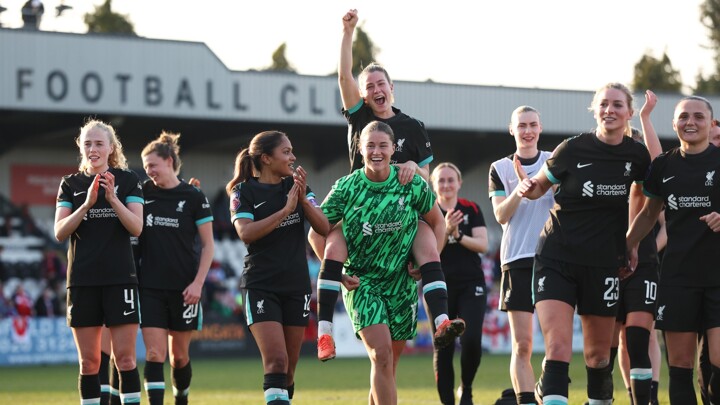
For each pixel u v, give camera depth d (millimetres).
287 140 12586
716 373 11242
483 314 16156
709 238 11281
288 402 11891
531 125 14188
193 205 14695
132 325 13086
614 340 14445
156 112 40531
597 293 11539
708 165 11289
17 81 38406
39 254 41594
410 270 12094
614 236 11500
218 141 45375
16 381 26016
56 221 13078
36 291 40625
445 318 11539
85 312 12953
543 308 11516
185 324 14578
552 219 11711
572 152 11469
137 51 40219
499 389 21641
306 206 11773
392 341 12312
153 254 14438
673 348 11516
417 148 12836
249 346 38062
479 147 50156
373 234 11641
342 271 12172
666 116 46688
